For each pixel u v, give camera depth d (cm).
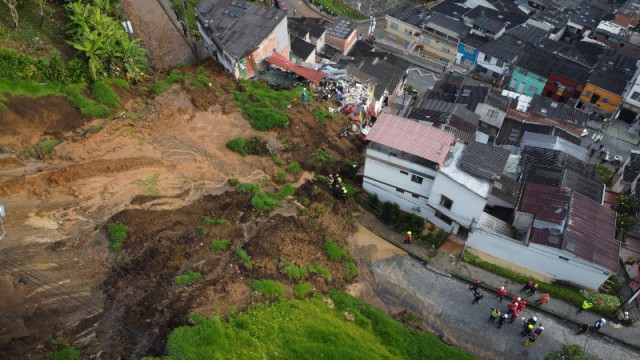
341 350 2300
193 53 4550
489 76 5934
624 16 6131
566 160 3853
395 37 6694
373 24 6662
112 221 2648
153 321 2219
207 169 3216
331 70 4638
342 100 4331
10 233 2459
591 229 3047
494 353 2692
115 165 3012
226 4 4450
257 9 4397
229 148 3400
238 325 2295
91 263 2431
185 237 2691
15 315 2111
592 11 6662
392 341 2558
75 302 2236
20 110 3053
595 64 5412
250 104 3859
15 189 2675
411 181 3212
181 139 3403
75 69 3466
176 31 4759
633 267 3234
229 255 2669
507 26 6178
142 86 3853
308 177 3400
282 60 4369
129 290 2339
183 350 2097
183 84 3888
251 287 2517
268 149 3472
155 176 3050
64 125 3170
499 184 3525
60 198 2716
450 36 6128
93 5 4116
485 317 2858
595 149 4706
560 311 2927
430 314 2844
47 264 2370
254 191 3125
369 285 2939
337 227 3170
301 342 2302
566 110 4616
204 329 2195
